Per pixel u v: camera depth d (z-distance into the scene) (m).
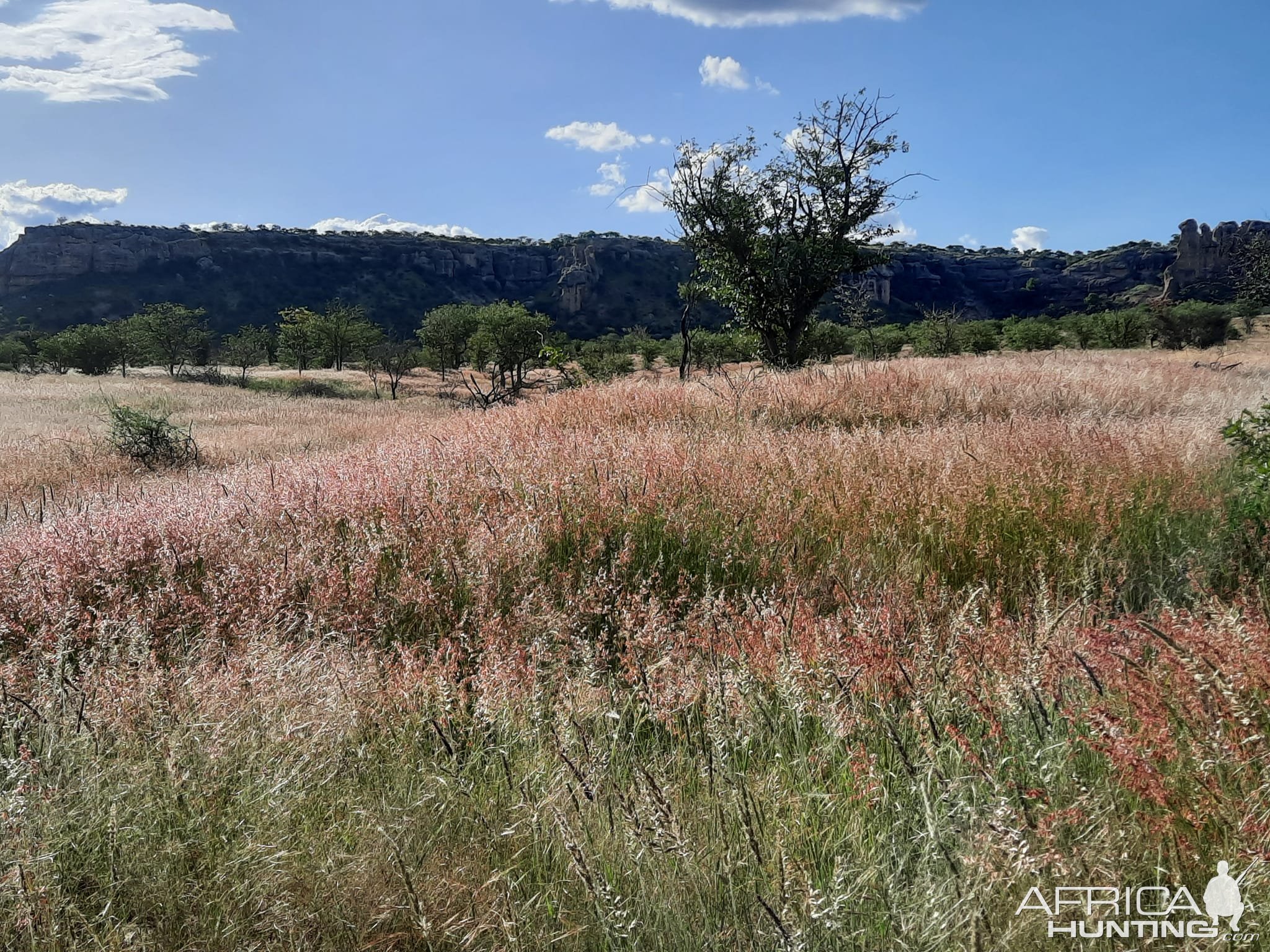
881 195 24.72
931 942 1.94
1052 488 5.95
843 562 4.85
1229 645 2.72
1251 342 54.56
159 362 66.69
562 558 5.03
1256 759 2.21
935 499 5.52
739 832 2.34
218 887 2.24
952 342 54.50
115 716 2.95
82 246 188.12
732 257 25.36
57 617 4.13
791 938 1.90
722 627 3.76
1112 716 2.50
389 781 2.79
